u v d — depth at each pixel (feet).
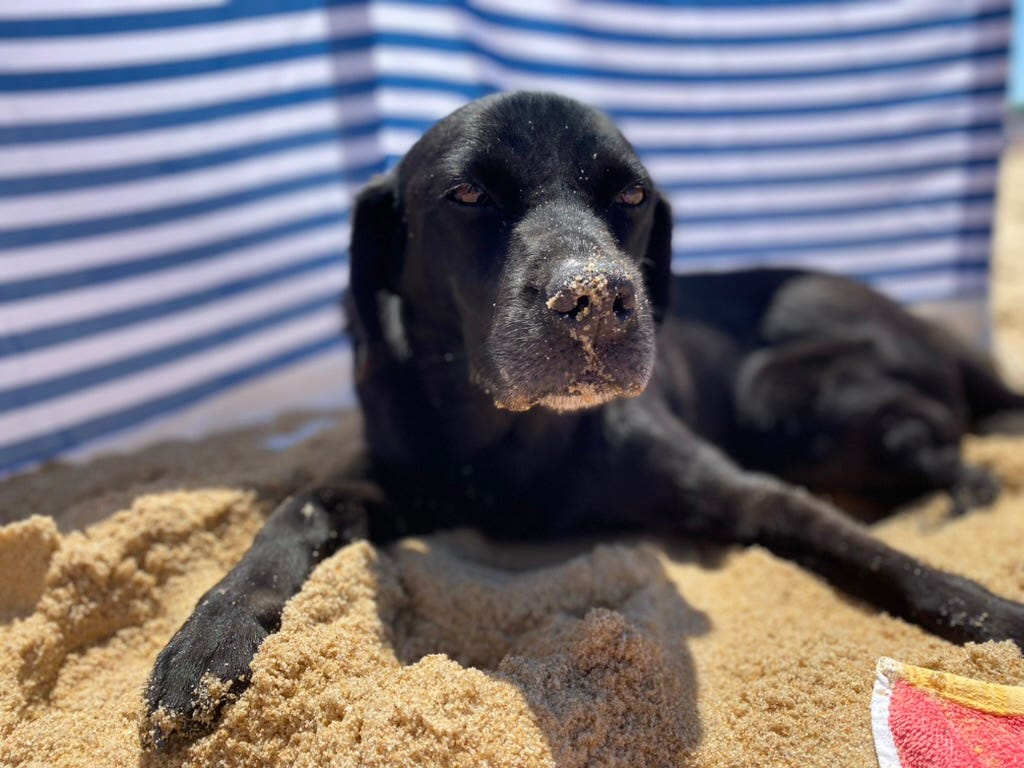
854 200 2.75
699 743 1.10
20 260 1.89
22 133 1.84
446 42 2.31
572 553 1.65
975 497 1.97
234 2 2.02
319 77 2.20
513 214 1.35
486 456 1.62
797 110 2.65
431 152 1.45
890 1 2.57
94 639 1.35
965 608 1.31
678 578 1.54
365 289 1.58
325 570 1.30
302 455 1.92
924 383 2.15
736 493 1.62
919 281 2.80
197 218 2.13
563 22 2.45
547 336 1.19
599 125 1.42
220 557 1.53
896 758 1.06
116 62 1.91
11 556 1.36
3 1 1.77
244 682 1.11
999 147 2.65
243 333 2.31
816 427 2.12
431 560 1.44
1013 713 1.11
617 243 1.39
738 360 2.21
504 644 1.30
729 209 2.75
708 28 2.56
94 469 1.89
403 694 1.06
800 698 1.16
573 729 1.06
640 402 1.74
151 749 1.09
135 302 2.08
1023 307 3.30
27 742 1.16
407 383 1.60
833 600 1.45
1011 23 2.53
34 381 1.96
